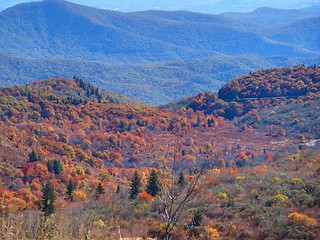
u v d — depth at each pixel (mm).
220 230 27234
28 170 64750
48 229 11516
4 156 69562
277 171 42406
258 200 32438
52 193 38625
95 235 13875
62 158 78000
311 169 38250
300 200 30141
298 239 24234
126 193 46719
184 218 28359
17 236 10625
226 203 32625
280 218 26906
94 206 39062
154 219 29328
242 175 42625
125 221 30141
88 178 67562
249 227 27078
